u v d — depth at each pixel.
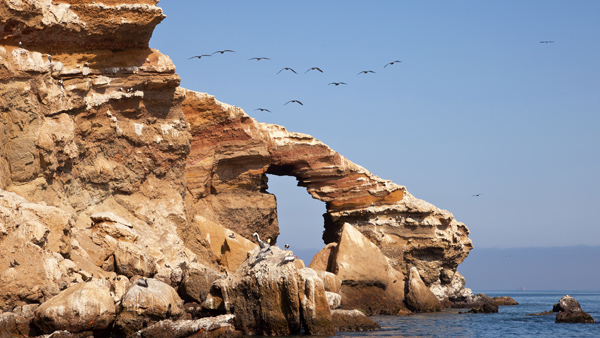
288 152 63.88
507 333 43.69
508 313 59.41
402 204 66.94
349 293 56.34
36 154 38.25
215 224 53.16
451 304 66.94
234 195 59.69
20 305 30.28
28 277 30.64
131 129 46.69
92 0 42.47
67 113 41.44
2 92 37.19
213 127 57.84
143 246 41.00
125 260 37.41
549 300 122.19
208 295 38.03
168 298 32.84
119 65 45.56
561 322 50.69
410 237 66.62
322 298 36.75
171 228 47.56
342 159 66.44
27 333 29.11
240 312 37.00
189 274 39.59
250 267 37.59
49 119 39.81
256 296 36.75
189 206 54.50
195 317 37.16
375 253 58.38
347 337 36.94
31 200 37.50
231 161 59.16
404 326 45.69
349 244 57.88
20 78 38.34
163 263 41.62
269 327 36.47
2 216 30.98
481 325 47.94
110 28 43.53
